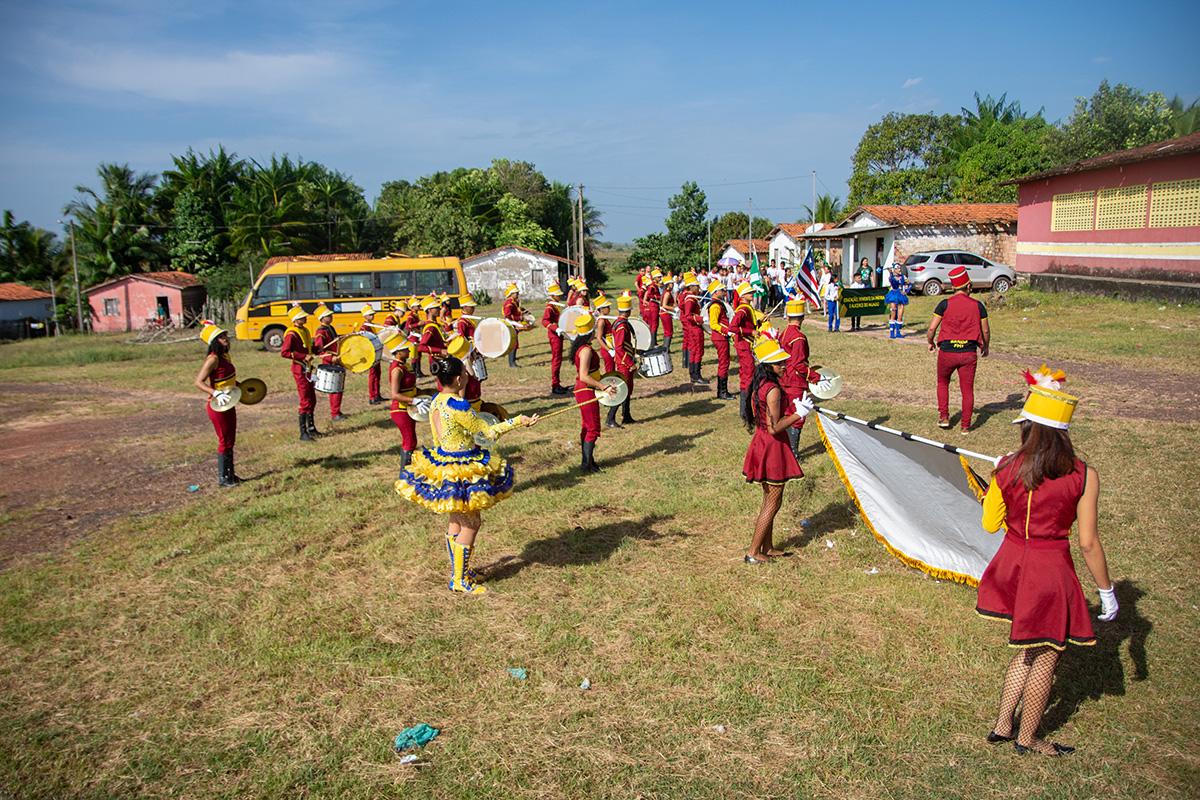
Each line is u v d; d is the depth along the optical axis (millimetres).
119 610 6062
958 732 4289
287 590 6297
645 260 66500
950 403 11836
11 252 53531
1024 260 28547
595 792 3916
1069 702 4516
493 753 4219
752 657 5078
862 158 54625
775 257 52500
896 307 19688
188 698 4828
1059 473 3898
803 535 7102
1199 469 8141
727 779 3984
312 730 4465
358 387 17016
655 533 7262
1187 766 3949
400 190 75000
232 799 3936
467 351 6660
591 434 9156
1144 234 22703
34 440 12812
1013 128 47062
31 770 4172
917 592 5875
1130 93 35531
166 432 13008
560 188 68500
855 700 4586
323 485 9266
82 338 38406
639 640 5316
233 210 53438
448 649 5312
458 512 5945
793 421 6223
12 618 5949
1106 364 13969
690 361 14555
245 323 26453
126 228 52062
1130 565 6098
